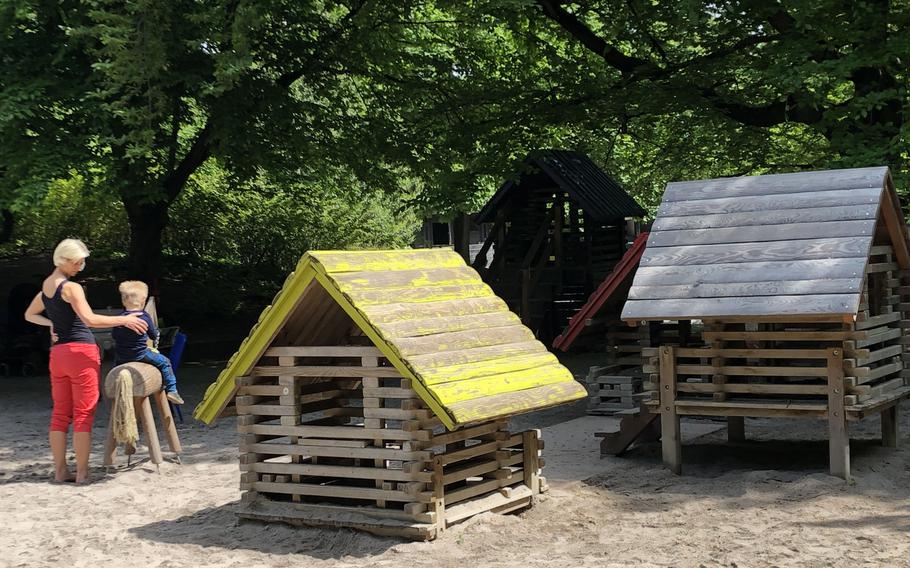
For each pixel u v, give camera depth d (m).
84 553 6.86
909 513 7.30
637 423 9.88
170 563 6.55
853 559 6.11
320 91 20.39
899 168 13.93
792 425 11.65
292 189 24.00
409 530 6.73
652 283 8.95
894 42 14.00
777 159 20.92
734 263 8.78
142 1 14.68
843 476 8.38
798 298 8.19
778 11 16.06
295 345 7.53
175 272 26.53
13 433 12.25
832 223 8.70
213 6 15.81
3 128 15.39
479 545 6.63
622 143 24.39
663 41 19.28
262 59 19.03
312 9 19.17
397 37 20.80
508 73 21.08
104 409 14.22
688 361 10.45
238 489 8.88
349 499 7.46
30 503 8.48
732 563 6.10
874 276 9.41
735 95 18.27
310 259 6.90
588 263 22.12
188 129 23.25
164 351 16.11
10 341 17.98
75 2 15.93
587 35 19.34
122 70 14.40
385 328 6.77
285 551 6.75
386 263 7.43
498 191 22.94
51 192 25.70
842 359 8.41
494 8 17.66
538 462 7.93
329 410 7.75
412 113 19.77
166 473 9.72
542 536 6.93
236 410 7.66
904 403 13.06
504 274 22.67
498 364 7.23
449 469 7.16
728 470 9.23
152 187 16.53
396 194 22.03
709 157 21.28
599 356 20.19
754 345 9.00
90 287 23.80
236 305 25.45
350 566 6.26
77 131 16.38
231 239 28.80
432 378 6.61
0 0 14.97
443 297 7.55
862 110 14.26
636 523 7.27
